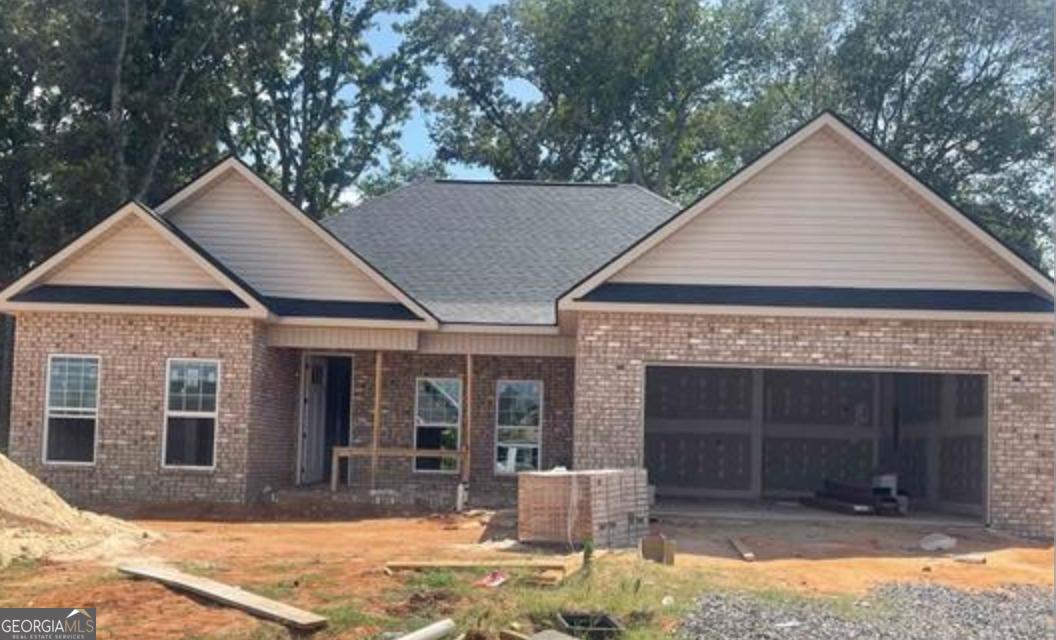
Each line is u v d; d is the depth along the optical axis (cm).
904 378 2786
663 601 1242
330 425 2642
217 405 2208
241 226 2375
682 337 2092
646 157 5284
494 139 5378
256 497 2247
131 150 3959
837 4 4925
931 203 2084
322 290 2359
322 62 4969
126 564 1404
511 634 1077
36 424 2222
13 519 1565
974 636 1172
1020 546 1894
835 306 2064
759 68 5109
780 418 2875
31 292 2241
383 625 1137
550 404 2450
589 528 1689
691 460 2866
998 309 2045
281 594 1254
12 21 3831
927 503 2561
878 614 1255
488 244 2677
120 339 2230
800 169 2125
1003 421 2059
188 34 3994
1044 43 4572
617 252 2645
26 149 3834
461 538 1820
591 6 5031
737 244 2119
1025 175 4722
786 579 1472
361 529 1948
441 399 2477
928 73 4762
